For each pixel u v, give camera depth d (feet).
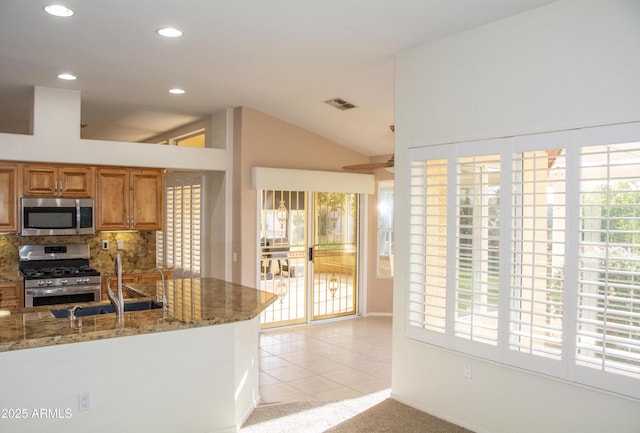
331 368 16.55
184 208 23.59
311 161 22.04
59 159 17.21
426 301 12.82
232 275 20.52
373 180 23.95
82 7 10.36
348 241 24.11
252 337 13.33
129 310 12.93
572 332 9.92
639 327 9.00
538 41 10.58
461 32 11.94
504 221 11.09
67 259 20.13
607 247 9.38
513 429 11.03
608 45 9.58
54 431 9.70
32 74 15.34
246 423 12.30
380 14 10.83
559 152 10.46
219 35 12.04
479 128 11.60
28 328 10.01
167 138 25.68
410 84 13.15
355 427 12.07
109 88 17.06
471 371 11.86
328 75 15.47
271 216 21.43
